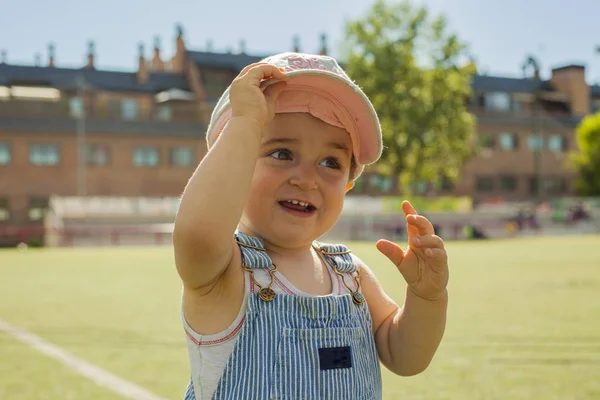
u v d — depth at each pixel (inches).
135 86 1980.8
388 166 1747.0
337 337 74.7
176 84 2038.6
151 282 486.0
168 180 1903.3
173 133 1908.2
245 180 67.1
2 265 706.2
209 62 2012.8
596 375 174.9
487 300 344.2
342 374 73.5
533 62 2223.2
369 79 1668.3
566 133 2356.1
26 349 220.5
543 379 170.7
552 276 485.1
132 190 1868.8
